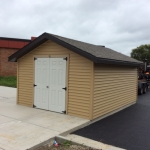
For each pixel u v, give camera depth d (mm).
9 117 6875
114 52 10336
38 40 7660
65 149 4625
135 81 10773
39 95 8188
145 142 5254
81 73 6969
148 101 11641
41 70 8078
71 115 7277
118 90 8711
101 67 7215
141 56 32875
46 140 4922
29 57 8492
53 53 7695
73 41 8328
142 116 7992
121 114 8289
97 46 10133
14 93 12320
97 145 4973
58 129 5758
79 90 7043
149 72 20000
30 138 5027
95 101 6953
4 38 19875
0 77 19688
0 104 9008
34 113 7473
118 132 6012
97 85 6996
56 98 7660
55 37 7164
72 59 7184
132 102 10516
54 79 7691
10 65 20641
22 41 20734
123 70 9117
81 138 5438
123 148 4840
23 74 8750
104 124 6805
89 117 6816
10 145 4598
